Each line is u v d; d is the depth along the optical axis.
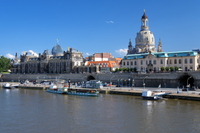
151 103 98.81
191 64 146.25
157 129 62.84
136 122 69.50
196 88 130.38
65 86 162.25
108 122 69.75
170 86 139.75
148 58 163.25
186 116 75.75
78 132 60.69
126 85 162.50
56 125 67.06
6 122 70.56
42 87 172.88
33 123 69.31
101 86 147.38
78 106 94.81
